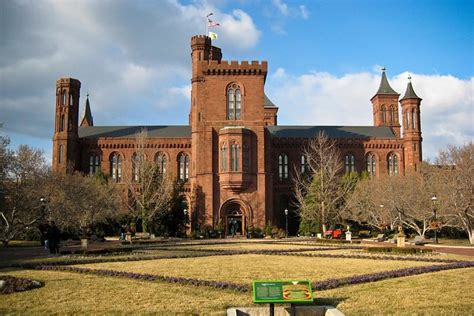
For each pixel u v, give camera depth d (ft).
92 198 202.39
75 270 75.00
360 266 82.28
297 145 290.56
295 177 283.59
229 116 245.04
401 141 299.79
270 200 242.78
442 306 46.93
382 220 218.38
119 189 249.14
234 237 223.71
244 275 69.82
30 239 194.08
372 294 53.21
